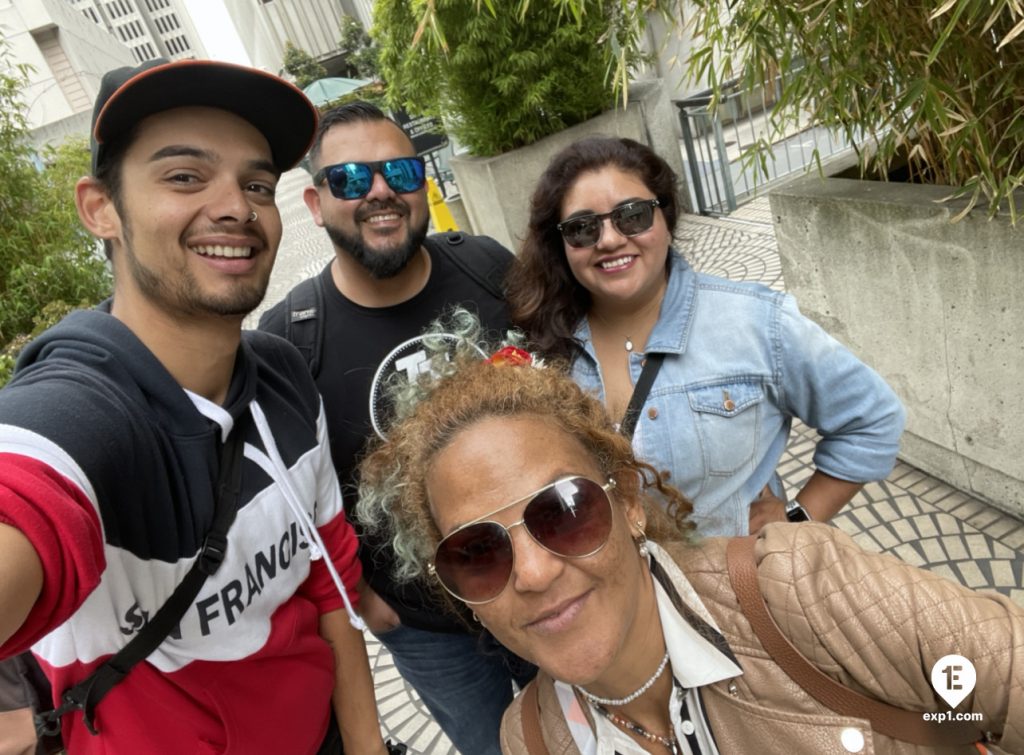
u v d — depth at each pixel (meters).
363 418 1.77
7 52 5.20
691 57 2.38
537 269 1.74
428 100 6.48
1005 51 2.03
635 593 1.00
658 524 1.14
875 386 1.52
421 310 1.84
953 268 2.44
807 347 1.49
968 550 2.57
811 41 2.06
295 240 12.73
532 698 1.20
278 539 1.33
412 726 2.62
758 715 0.98
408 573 1.36
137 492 1.04
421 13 2.94
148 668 1.20
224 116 1.12
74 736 1.25
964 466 2.76
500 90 5.83
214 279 1.12
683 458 1.53
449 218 7.60
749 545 1.07
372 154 1.70
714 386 1.52
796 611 0.96
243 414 1.29
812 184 3.11
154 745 1.23
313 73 29.31
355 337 1.79
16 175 4.58
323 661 1.51
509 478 0.96
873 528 2.80
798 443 3.44
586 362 1.74
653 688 1.07
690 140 6.60
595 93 6.12
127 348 1.08
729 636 1.00
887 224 2.64
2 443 0.86
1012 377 2.41
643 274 1.55
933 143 2.61
